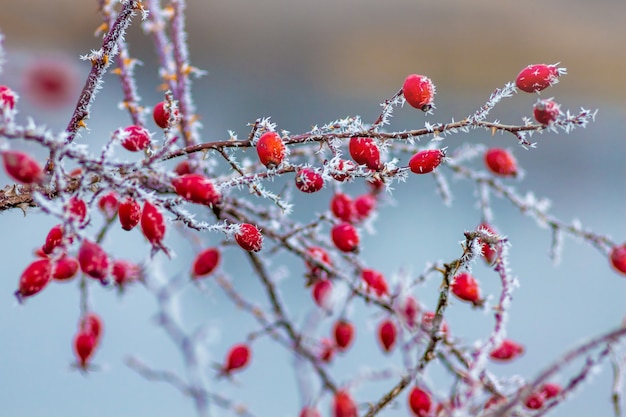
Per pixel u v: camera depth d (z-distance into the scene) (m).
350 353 1.22
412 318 0.99
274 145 0.90
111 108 2.41
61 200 0.87
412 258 1.68
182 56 1.02
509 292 0.90
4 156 0.85
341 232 1.01
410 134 0.90
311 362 1.03
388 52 3.93
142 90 2.86
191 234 1.09
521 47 3.90
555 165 2.76
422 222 1.94
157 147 0.92
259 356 1.29
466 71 3.81
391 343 1.02
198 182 0.88
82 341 1.05
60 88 2.31
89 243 0.88
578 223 1.04
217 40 3.84
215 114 3.01
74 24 3.21
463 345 0.97
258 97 3.39
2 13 3.04
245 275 1.37
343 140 0.92
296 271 1.47
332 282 1.03
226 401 1.10
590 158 2.83
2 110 0.85
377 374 0.99
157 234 0.89
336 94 3.69
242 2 3.87
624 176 2.69
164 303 1.11
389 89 3.78
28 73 2.30
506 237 0.90
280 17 3.96
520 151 2.85
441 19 3.99
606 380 1.27
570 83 3.71
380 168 0.91
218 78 3.54
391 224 1.91
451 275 0.92
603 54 3.78
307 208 1.73
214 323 1.13
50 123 2.19
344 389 1.00
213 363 1.09
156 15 1.02
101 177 0.88
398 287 0.99
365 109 3.56
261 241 0.91
